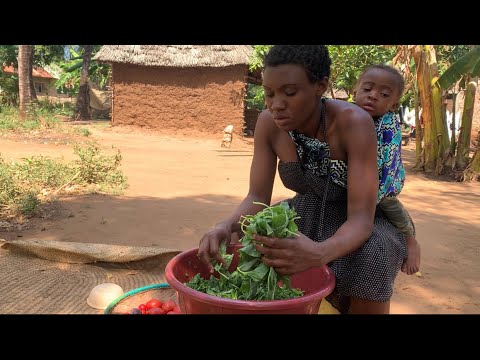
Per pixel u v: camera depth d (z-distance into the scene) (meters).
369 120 1.97
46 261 3.37
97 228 4.82
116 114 18.11
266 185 2.34
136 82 17.89
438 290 3.59
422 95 10.78
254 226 1.69
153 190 6.97
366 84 2.47
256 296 1.83
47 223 4.92
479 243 4.94
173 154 12.18
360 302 2.05
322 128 2.03
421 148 11.16
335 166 2.08
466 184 9.52
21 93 17.16
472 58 9.55
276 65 1.75
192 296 1.74
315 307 1.82
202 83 17.56
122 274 3.22
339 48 11.88
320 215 2.21
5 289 2.89
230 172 9.35
